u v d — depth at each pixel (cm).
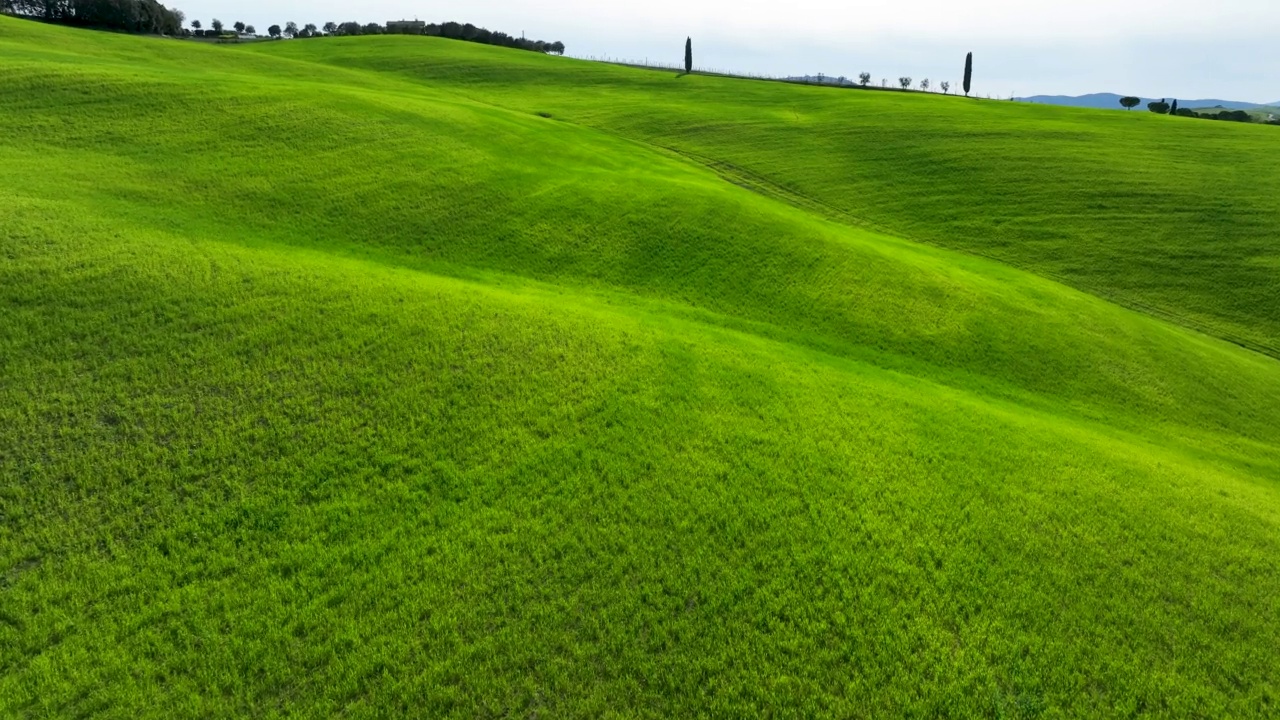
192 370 1536
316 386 1551
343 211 2798
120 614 1009
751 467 1454
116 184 2567
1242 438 2334
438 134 3938
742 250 3102
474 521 1234
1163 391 2531
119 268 1844
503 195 3253
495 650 995
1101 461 1711
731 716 927
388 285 2059
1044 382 2461
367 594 1071
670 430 1559
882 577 1173
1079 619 1130
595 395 1661
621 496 1325
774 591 1134
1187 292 3809
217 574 1090
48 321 1602
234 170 2934
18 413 1348
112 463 1273
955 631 1081
